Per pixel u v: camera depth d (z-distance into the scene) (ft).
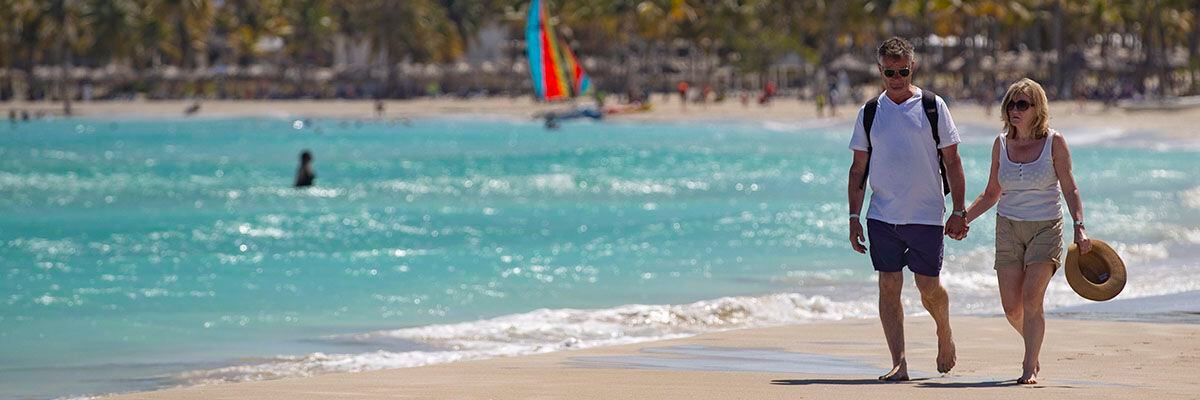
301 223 229.45
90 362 109.29
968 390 77.20
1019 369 89.10
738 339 108.58
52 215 249.14
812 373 89.35
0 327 126.21
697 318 126.21
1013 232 81.10
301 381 87.61
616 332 119.65
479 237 205.67
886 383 81.41
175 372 104.06
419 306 139.74
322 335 122.01
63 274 164.25
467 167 410.52
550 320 124.67
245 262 175.83
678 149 509.35
